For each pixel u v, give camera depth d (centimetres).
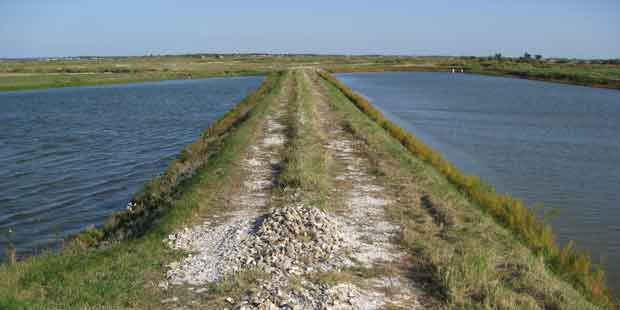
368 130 2484
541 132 3031
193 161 1989
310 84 5484
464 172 2052
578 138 2830
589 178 1956
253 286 847
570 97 5244
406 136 2444
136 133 3281
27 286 845
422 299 822
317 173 1586
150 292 844
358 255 993
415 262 966
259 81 8131
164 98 5544
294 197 1341
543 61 14825
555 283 905
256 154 1942
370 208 1302
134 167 2358
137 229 1274
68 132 3300
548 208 1595
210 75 9400
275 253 971
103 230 1413
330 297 794
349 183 1548
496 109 4184
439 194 1416
